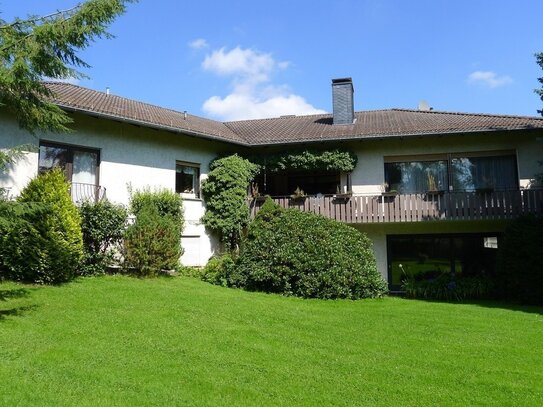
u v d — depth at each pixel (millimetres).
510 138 16562
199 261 16750
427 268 16859
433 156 17172
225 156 17625
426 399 5145
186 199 16625
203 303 10062
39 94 8570
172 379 5539
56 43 7734
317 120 21375
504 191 15391
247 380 5637
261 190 18766
